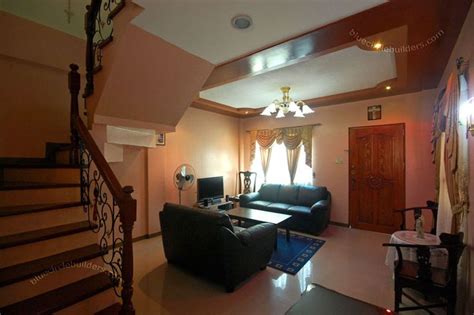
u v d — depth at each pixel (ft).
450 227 7.58
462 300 6.54
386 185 14.26
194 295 7.93
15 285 4.96
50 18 9.70
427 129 12.95
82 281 5.85
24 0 9.16
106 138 9.19
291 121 18.07
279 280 8.89
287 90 13.47
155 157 14.25
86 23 8.25
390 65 10.21
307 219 14.16
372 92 13.57
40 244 5.74
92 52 8.19
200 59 8.32
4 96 8.80
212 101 16.34
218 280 8.42
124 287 5.10
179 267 9.98
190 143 16.69
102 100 8.00
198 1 5.29
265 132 19.27
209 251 8.43
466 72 6.25
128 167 13.02
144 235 13.82
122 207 5.07
